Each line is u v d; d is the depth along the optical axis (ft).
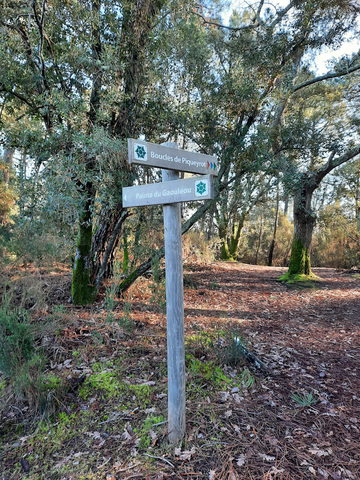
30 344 9.29
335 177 41.24
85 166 15.52
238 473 7.10
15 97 19.85
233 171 21.08
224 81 19.26
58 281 20.39
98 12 16.49
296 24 20.30
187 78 21.59
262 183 23.41
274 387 10.92
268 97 21.16
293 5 21.16
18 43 16.98
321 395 10.59
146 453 7.66
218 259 51.90
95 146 14.28
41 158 14.97
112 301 13.33
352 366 13.08
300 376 11.89
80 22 16.57
